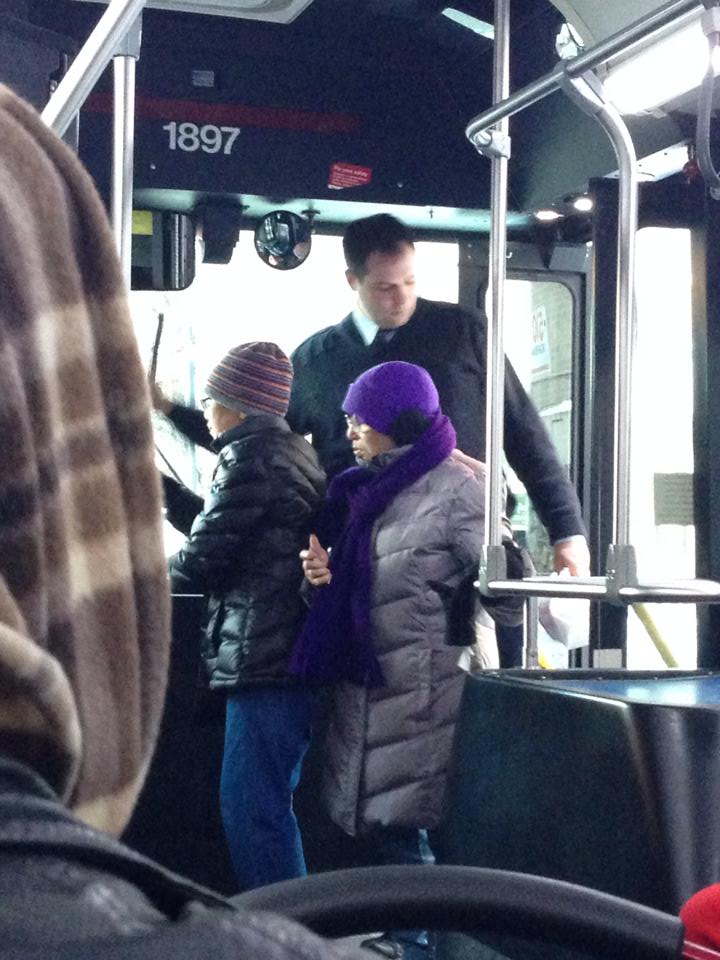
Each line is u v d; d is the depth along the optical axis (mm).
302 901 820
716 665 3645
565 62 2092
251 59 4332
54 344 397
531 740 1985
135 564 428
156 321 4344
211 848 4184
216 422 3549
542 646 4453
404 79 4465
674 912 1759
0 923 284
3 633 332
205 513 3412
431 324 4016
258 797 3410
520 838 1987
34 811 320
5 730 344
